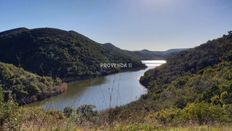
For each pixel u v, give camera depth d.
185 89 53.72
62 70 116.06
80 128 5.48
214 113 17.78
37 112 5.52
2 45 133.38
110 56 153.12
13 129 4.95
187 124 7.15
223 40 97.38
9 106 5.02
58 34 149.62
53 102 5.89
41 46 133.88
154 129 6.43
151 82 81.75
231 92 34.41
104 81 85.25
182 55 104.19
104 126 5.67
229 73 53.53
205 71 66.62
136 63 152.62
